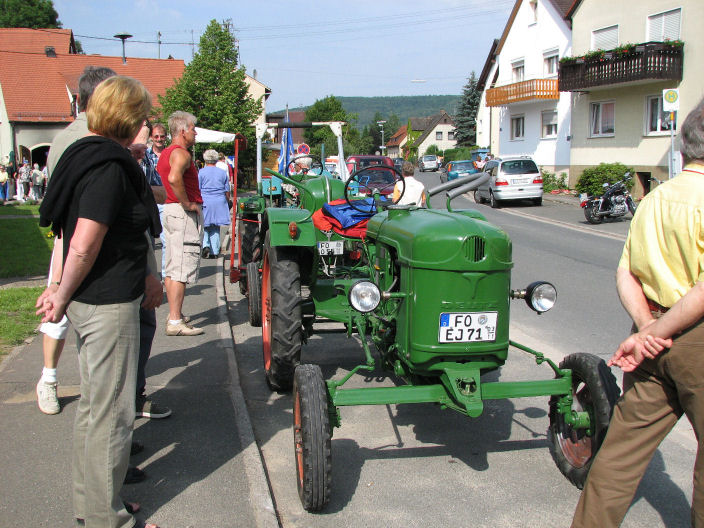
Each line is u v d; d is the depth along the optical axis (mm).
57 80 34719
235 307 8172
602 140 25422
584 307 7953
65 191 2734
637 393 2609
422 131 106062
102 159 2701
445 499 3508
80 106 3586
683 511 3379
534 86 28844
